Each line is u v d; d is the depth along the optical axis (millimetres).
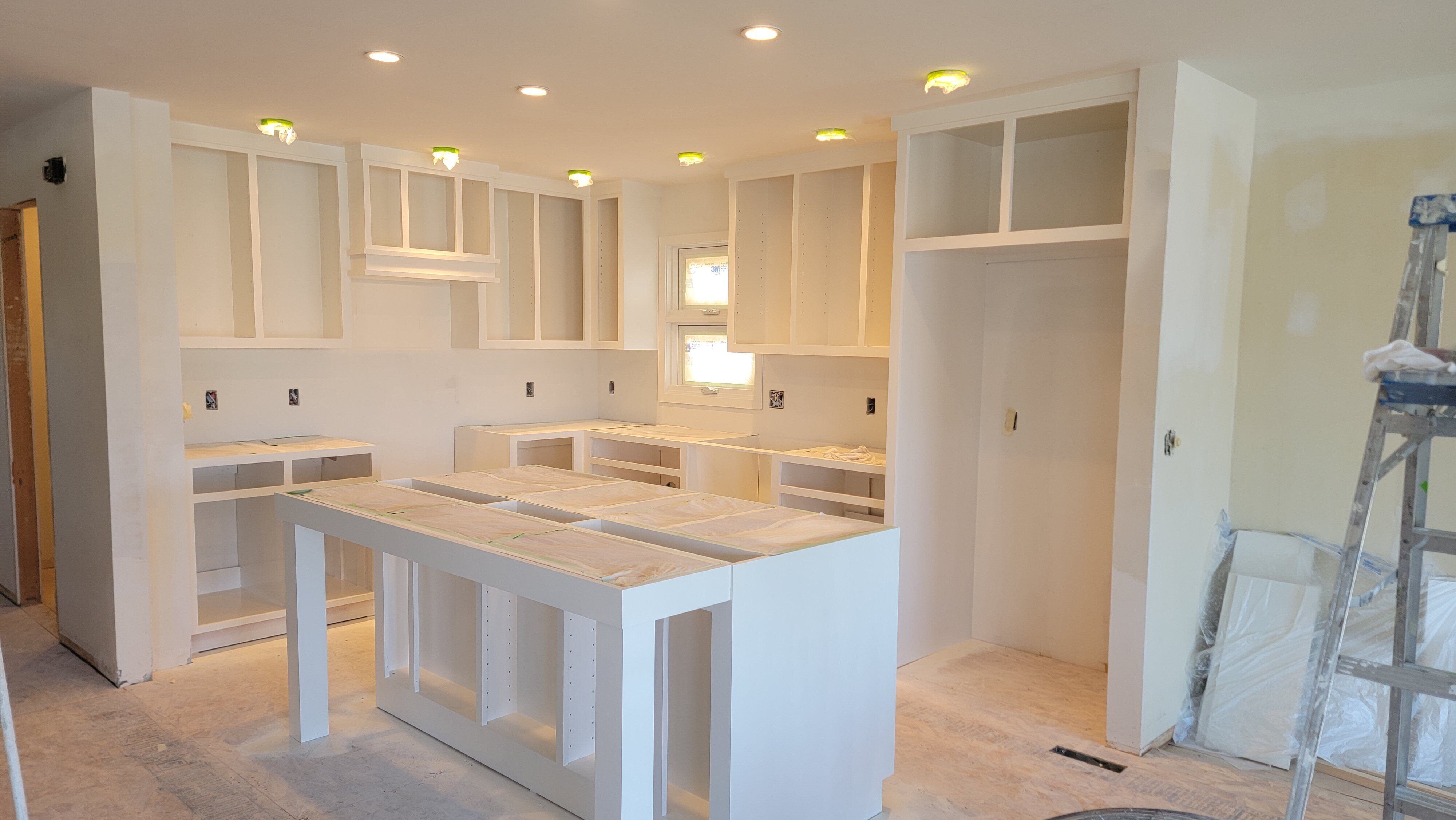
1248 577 3459
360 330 5160
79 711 3512
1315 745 1928
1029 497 4324
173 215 3850
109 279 3604
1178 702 3453
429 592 3547
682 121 3959
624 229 5555
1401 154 3199
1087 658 4164
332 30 2781
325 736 3344
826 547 2559
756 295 5055
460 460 5609
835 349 4488
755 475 5105
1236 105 3395
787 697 2457
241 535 4758
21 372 4770
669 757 2803
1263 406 3559
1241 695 3326
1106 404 4035
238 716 3498
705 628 2654
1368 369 1826
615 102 3645
